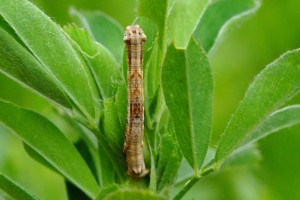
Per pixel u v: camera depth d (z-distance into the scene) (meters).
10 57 0.22
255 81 0.22
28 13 0.22
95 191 0.24
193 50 0.20
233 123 0.22
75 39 0.23
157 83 0.23
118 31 0.27
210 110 0.21
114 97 0.23
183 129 0.21
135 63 0.22
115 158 0.23
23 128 0.24
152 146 0.23
